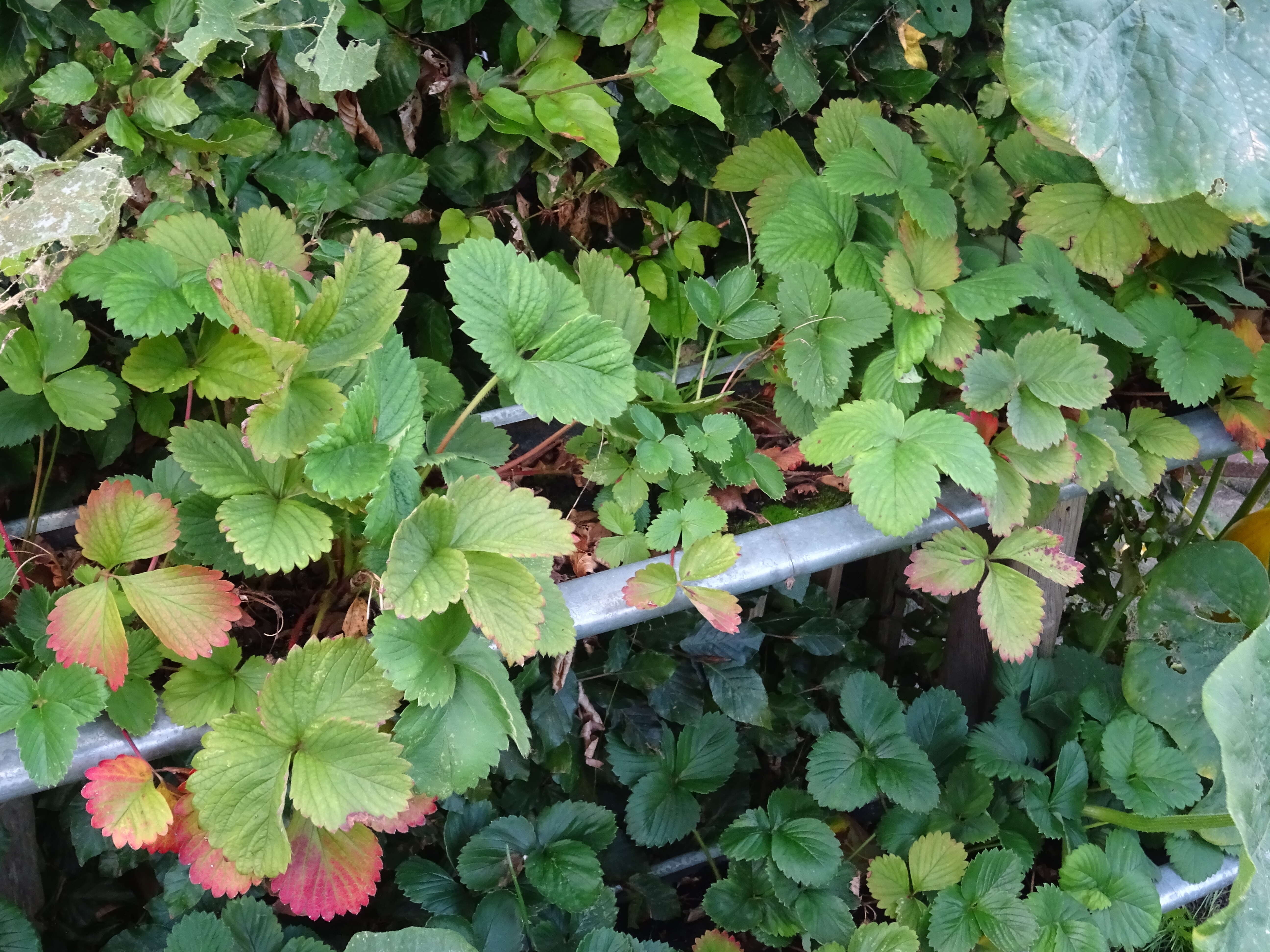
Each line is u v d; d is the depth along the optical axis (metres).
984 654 2.04
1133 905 1.59
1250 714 1.20
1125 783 1.64
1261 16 1.27
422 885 1.45
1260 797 1.17
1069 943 1.52
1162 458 1.42
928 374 1.47
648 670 1.57
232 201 1.33
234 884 0.91
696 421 1.43
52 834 1.55
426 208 1.53
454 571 0.92
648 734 1.64
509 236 1.58
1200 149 1.25
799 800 1.64
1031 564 1.27
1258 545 1.90
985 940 1.57
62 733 0.91
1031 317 1.48
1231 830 1.65
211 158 1.25
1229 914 1.14
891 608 2.32
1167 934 1.87
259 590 1.18
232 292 0.88
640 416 1.26
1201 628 1.70
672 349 1.59
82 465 1.36
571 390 1.03
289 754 0.90
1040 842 1.75
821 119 1.51
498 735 0.98
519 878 1.48
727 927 1.57
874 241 1.48
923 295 1.32
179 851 0.95
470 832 1.50
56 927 1.54
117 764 0.91
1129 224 1.47
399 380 1.00
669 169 1.60
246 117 1.32
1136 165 1.25
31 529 1.21
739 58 1.62
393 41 1.37
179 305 1.03
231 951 1.22
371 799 0.88
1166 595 1.72
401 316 1.58
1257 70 1.26
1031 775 1.67
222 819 0.87
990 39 1.78
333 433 0.89
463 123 1.42
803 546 1.26
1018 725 1.78
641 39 1.46
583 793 1.70
